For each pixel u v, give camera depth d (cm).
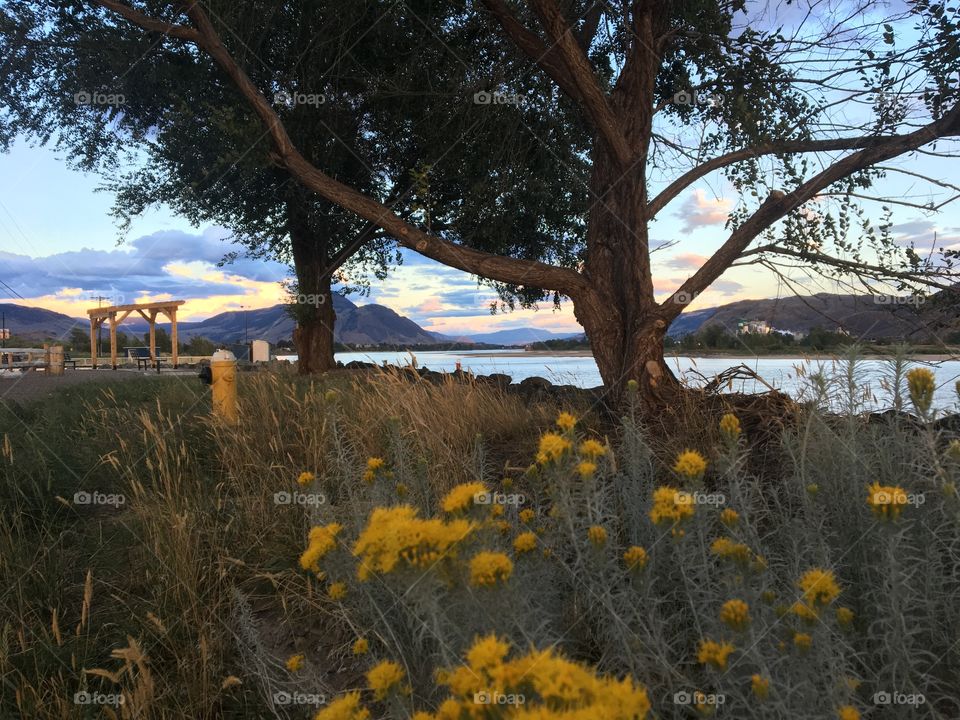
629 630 154
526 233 1173
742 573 152
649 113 617
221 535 349
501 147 886
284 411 598
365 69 1059
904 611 154
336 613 234
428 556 121
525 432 553
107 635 265
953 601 172
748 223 566
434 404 571
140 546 347
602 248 620
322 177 704
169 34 707
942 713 162
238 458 468
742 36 640
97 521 416
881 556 177
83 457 517
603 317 607
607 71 873
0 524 366
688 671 164
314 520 279
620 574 165
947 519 178
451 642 140
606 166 618
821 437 267
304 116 1087
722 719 137
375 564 124
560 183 1003
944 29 523
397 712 126
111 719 199
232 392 603
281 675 219
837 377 277
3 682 219
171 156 1231
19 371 2123
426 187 732
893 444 235
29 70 1165
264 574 277
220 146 1128
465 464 390
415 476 316
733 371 505
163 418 545
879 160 550
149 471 464
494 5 591
